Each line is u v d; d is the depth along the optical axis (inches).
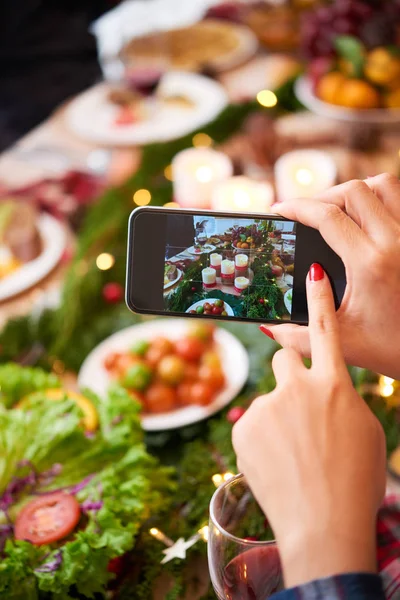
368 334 17.9
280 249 20.6
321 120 43.3
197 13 59.4
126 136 43.9
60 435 24.1
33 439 24.2
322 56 43.8
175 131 43.8
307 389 15.3
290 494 14.1
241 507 19.5
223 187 36.2
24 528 22.8
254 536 19.7
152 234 21.0
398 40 42.0
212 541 18.9
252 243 20.6
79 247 34.5
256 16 53.9
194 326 30.7
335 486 14.0
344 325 18.0
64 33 84.3
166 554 22.9
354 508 13.8
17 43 83.1
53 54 80.5
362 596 12.9
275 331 19.6
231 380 29.1
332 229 17.9
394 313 17.4
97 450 24.3
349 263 17.6
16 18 87.5
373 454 14.6
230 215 20.7
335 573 13.2
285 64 49.7
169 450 27.3
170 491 25.1
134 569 23.3
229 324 31.8
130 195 37.5
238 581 18.5
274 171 40.1
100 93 47.9
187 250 21.0
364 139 41.3
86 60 79.5
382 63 40.5
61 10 88.9
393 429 25.7
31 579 21.9
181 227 20.8
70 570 21.7
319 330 16.6
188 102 46.1
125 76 46.6
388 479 24.7
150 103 46.1
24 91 75.4
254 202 35.4
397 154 41.0
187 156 38.7
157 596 22.9
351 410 14.9
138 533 23.9
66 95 74.3
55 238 37.0
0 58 80.4
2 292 34.2
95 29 58.5
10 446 24.0
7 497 23.5
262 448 14.8
